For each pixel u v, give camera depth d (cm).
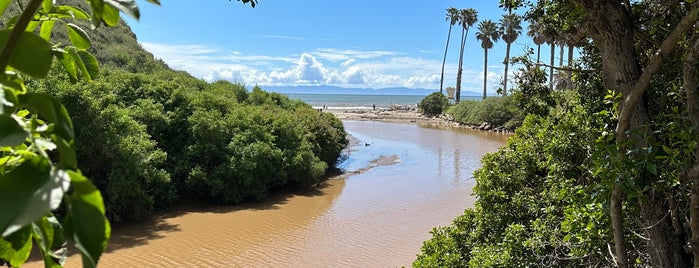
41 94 85
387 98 17188
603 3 343
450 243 721
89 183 71
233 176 1605
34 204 65
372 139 3525
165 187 1491
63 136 80
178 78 2248
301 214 1501
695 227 297
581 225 410
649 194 347
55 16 117
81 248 70
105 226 72
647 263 411
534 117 687
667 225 349
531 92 523
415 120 5400
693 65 285
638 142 319
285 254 1139
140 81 1744
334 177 2141
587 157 425
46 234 98
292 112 2427
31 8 87
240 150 1616
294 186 1900
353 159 2606
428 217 1477
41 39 92
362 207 1598
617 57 340
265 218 1445
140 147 1327
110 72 1784
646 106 366
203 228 1319
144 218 1385
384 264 1089
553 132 543
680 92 357
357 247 1198
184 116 1661
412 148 3058
